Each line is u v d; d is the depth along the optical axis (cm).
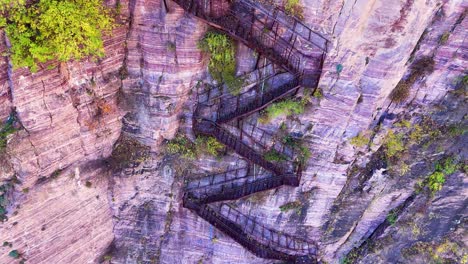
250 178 2314
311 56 1844
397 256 2633
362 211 2516
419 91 2008
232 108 2102
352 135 2142
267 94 2008
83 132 2075
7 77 1695
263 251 2480
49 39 1584
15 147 1839
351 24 1706
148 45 1919
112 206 2494
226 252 2606
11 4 1460
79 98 1967
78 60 1820
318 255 2633
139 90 2097
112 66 1986
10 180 1927
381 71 1856
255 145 2188
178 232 2630
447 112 2059
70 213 2269
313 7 1689
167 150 2323
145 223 2606
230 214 2469
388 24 1684
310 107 2034
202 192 2414
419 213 2455
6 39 1579
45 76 1762
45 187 2061
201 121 2170
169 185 2423
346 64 1855
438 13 1714
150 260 2695
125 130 2259
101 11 1706
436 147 2192
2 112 1775
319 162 2248
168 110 2122
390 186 2375
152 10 1808
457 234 2475
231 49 1900
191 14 1703
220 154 2258
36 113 1828
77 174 2189
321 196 2394
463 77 1914
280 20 1755
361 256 2688
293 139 2170
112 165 2339
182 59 1945
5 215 1961
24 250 2133
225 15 1769
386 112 2098
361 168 2338
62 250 2338
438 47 1833
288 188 2334
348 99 1980
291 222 2486
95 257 2605
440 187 2298
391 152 2236
